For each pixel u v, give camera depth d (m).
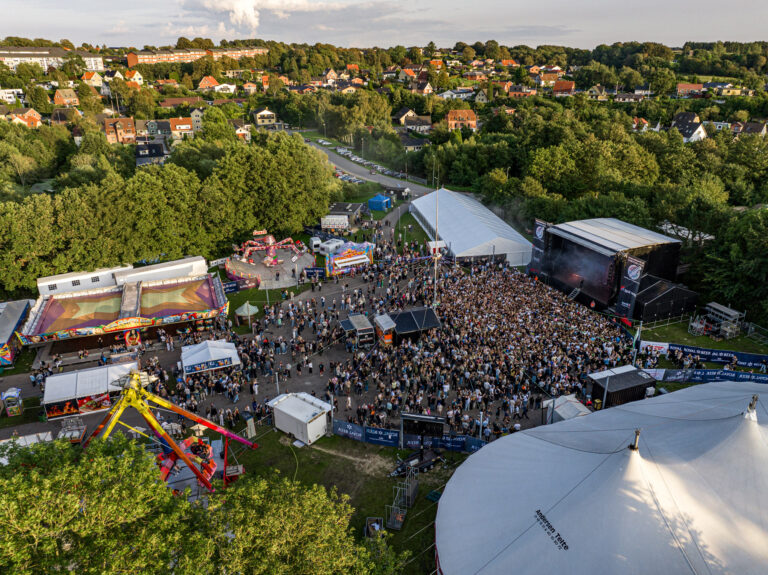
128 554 15.39
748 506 20.92
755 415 24.14
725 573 19.02
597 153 90.38
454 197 86.06
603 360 40.50
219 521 17.14
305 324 50.47
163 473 27.22
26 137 126.00
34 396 40.75
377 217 91.31
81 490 16.42
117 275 55.56
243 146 76.81
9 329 46.78
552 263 59.50
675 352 42.44
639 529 20.00
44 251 56.00
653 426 26.16
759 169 98.19
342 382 39.97
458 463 32.31
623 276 50.22
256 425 36.09
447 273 62.75
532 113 145.88
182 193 65.25
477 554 21.59
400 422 35.59
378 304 53.94
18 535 14.61
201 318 48.88
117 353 45.78
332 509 18.69
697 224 61.00
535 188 87.31
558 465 23.78
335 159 143.12
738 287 50.06
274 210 75.00
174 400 38.12
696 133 151.88
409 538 26.89
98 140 118.88
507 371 38.31
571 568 19.75
